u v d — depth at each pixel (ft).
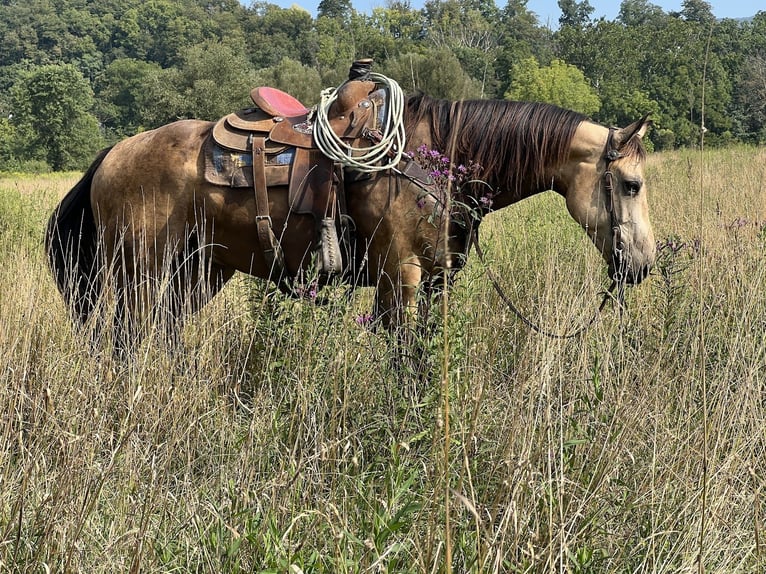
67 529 8.87
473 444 10.39
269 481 9.70
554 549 8.51
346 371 10.91
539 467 9.61
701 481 9.89
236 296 15.76
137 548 8.38
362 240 14.01
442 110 14.01
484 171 13.93
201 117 167.53
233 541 8.53
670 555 9.33
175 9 486.79
